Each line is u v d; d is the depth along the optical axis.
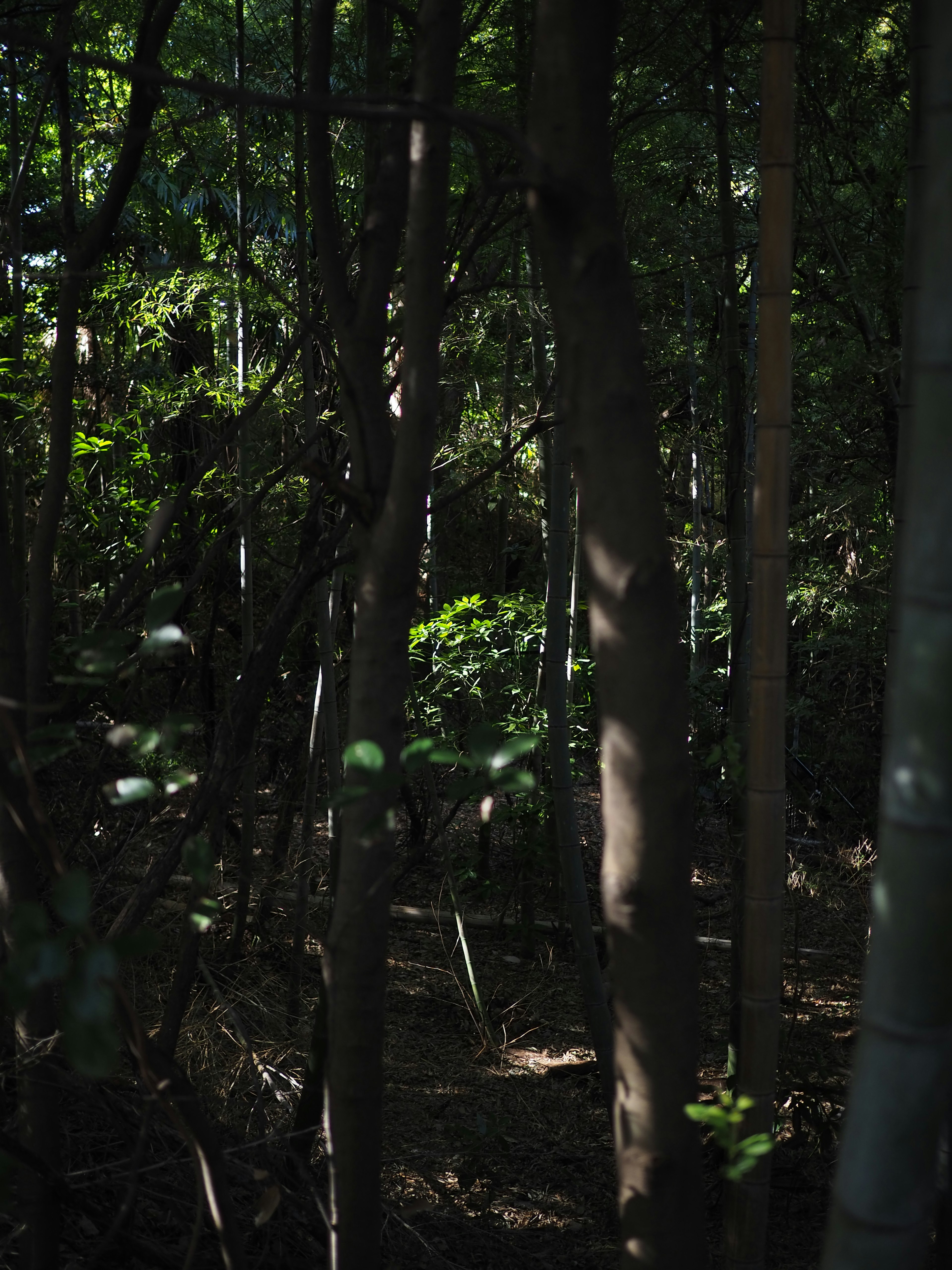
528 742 1.28
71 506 4.23
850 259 3.75
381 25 2.28
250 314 4.68
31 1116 1.72
